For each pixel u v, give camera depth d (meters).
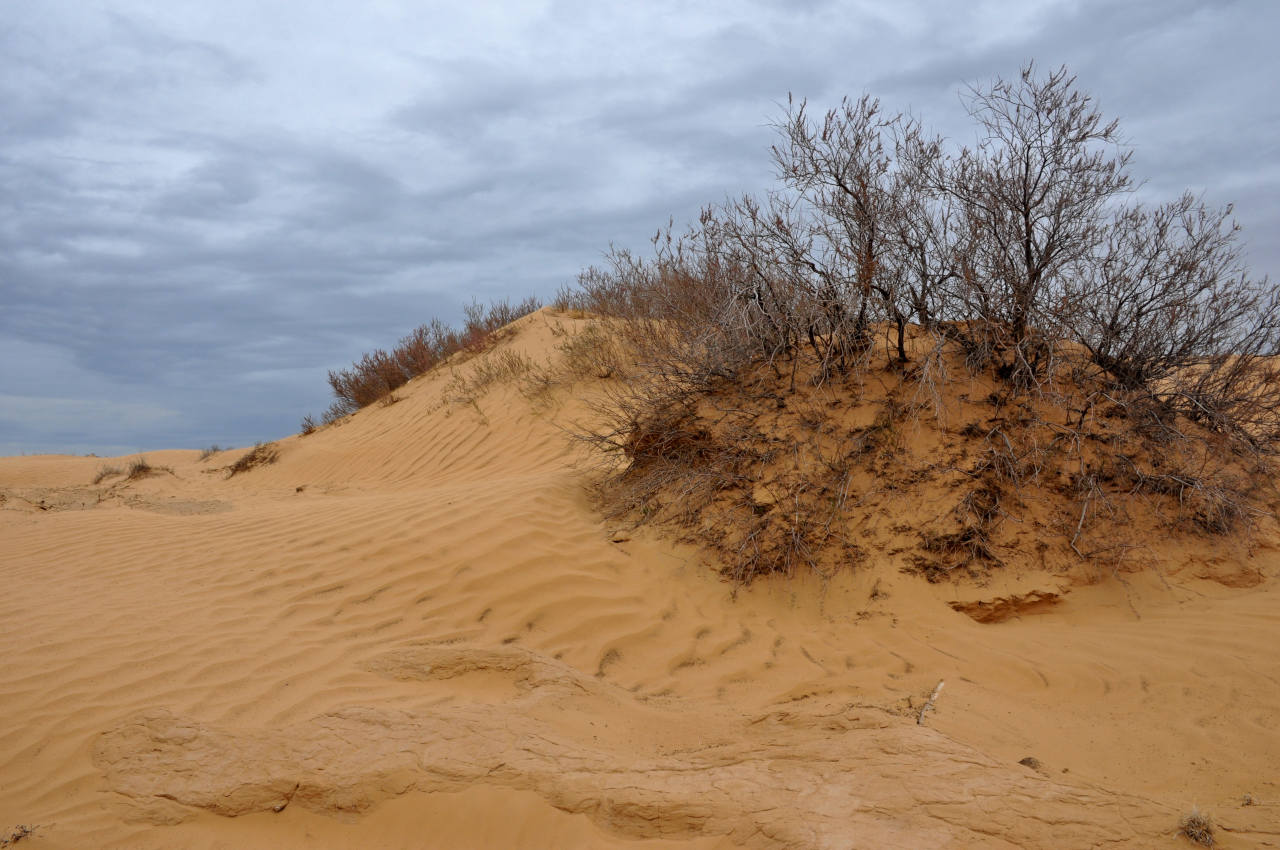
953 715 4.34
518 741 3.85
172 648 5.35
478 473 11.58
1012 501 6.49
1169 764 3.80
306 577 6.63
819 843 2.86
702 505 7.24
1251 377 7.08
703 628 6.02
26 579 6.85
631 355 11.88
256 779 3.71
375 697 4.69
